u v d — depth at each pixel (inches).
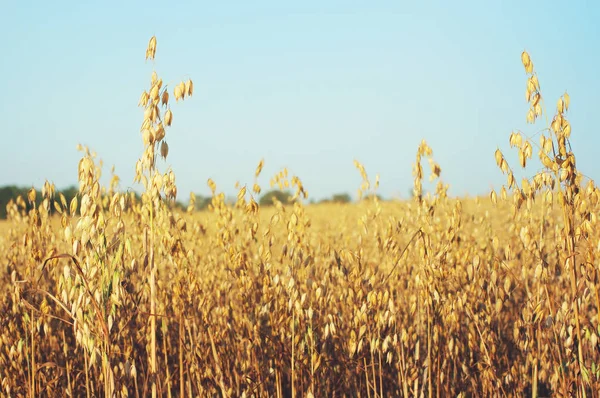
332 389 203.0
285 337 183.5
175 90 132.4
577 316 142.6
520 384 186.9
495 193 154.7
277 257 221.9
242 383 191.2
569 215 138.3
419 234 175.3
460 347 196.7
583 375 143.0
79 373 180.7
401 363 187.8
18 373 178.5
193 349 179.6
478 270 174.1
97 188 128.6
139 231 185.0
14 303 184.1
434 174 174.4
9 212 230.4
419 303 184.9
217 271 229.3
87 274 126.9
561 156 137.8
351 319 194.9
